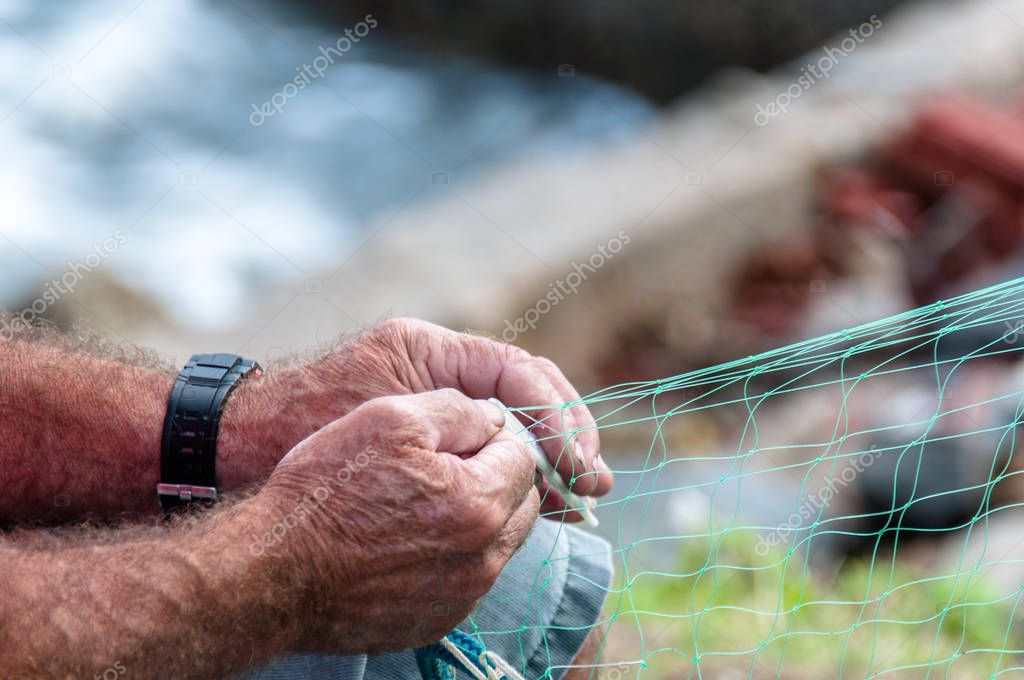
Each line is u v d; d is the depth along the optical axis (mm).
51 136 8328
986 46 6344
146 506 1405
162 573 1031
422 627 1164
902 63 6352
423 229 5637
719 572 2770
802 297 4902
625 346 5121
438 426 1133
